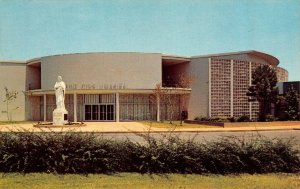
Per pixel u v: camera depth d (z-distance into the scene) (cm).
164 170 1089
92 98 5009
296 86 5416
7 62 5803
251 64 5350
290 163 1126
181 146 1121
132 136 2470
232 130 3111
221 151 1107
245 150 1112
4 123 4769
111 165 1098
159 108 5053
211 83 5044
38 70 6034
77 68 5031
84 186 902
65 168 1073
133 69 5019
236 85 5184
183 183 943
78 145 1107
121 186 905
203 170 1078
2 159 1089
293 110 4341
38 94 5362
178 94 5238
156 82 5075
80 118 5006
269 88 4219
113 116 4966
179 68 5497
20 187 888
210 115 4997
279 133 2945
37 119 5672
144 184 930
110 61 5000
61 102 3819
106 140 1162
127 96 5022
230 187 896
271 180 984
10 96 5494
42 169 1092
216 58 5091
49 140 1108
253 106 5266
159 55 5091
